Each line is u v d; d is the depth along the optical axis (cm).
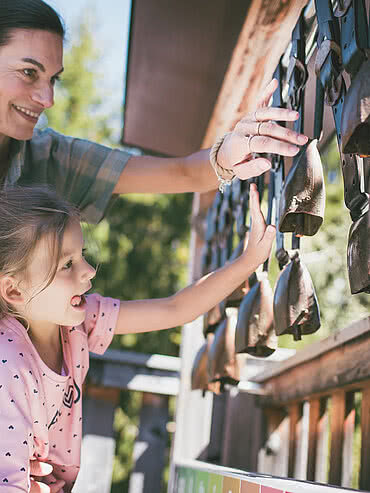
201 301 134
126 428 727
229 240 171
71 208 124
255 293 126
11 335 117
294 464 216
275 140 97
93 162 159
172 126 253
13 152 143
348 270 81
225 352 161
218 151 121
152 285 800
